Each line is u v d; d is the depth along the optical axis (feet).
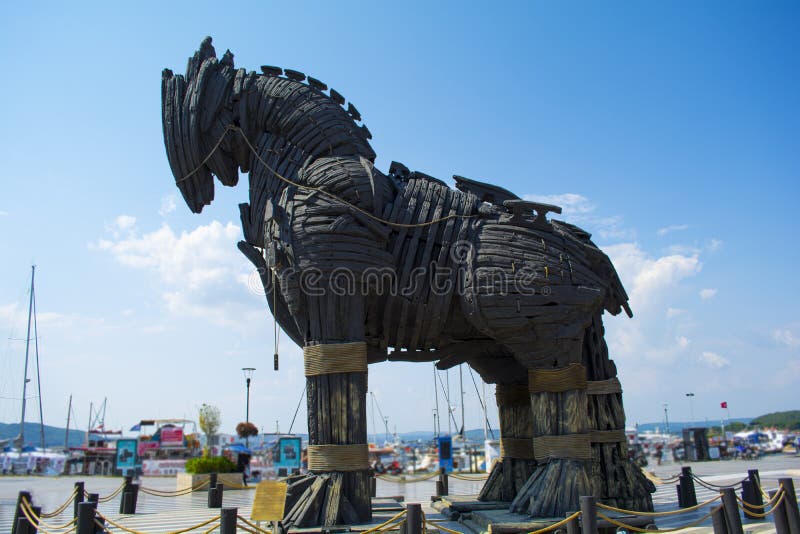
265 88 27.50
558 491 23.36
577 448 24.20
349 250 24.72
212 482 39.91
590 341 28.60
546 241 26.09
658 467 75.41
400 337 26.66
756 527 25.29
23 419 115.75
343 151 26.55
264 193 26.86
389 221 26.13
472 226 26.55
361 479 23.65
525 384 30.17
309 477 23.72
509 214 27.12
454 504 28.37
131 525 28.84
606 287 27.09
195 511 35.81
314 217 24.93
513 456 29.96
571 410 24.54
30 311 116.06
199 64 28.50
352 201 25.36
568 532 18.48
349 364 24.06
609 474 26.94
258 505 18.97
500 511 25.48
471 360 30.76
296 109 26.86
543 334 25.13
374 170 26.81
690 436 94.73
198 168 28.07
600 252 27.48
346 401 23.97
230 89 27.89
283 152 26.76
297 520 22.36
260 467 90.07
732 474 55.77
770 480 46.62
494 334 25.62
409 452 203.62
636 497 26.58
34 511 23.03
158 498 49.01
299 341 26.89
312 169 25.76
